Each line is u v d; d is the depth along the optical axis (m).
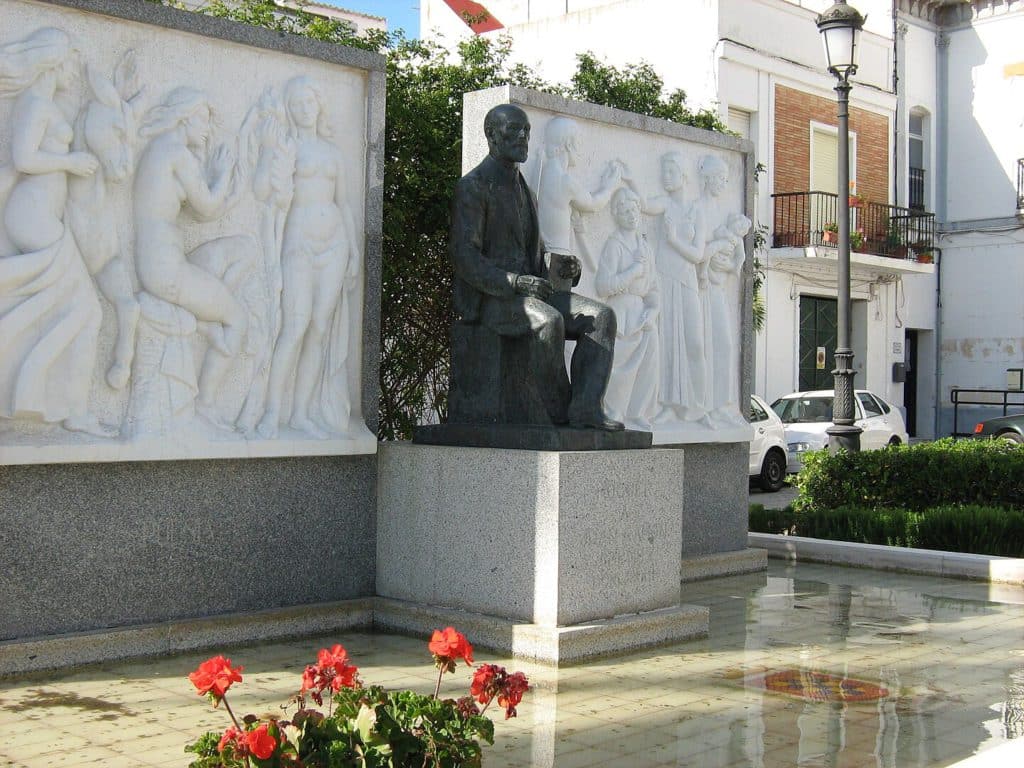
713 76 21.70
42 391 5.81
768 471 18.31
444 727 3.47
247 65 6.75
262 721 3.36
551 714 5.31
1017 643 6.99
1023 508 10.95
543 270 7.27
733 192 9.83
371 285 7.31
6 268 5.67
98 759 4.53
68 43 5.96
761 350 22.77
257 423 6.73
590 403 6.69
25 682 5.65
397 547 7.13
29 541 5.89
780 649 6.75
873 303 25.56
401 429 10.59
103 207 6.11
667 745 4.88
